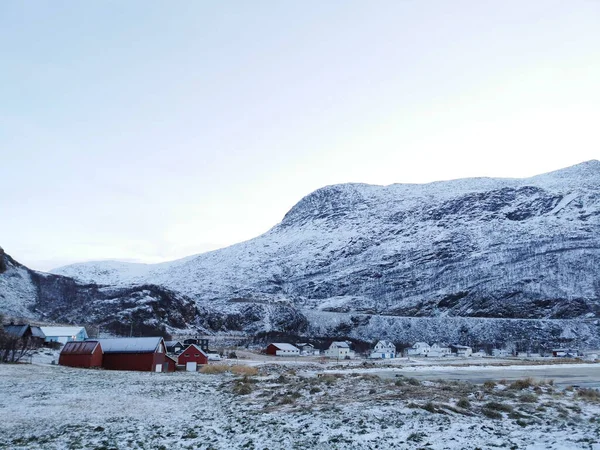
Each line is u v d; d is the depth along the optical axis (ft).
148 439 78.33
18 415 102.42
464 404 99.25
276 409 106.42
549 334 589.73
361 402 108.88
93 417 100.32
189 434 80.84
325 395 124.26
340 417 90.79
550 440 67.10
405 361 401.90
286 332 626.64
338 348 461.37
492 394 117.08
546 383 157.89
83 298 579.07
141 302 569.64
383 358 456.04
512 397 111.96
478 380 197.36
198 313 633.20
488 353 516.73
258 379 178.09
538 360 409.28
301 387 142.41
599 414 89.81
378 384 150.51
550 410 94.22
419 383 151.64
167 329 541.75
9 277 561.43
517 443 66.39
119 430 86.22
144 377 194.59
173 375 211.61
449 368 296.10
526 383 142.61
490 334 600.80
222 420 94.79
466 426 79.05
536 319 651.25
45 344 312.09
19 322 423.64
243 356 411.54
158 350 253.85
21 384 152.15
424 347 495.41
